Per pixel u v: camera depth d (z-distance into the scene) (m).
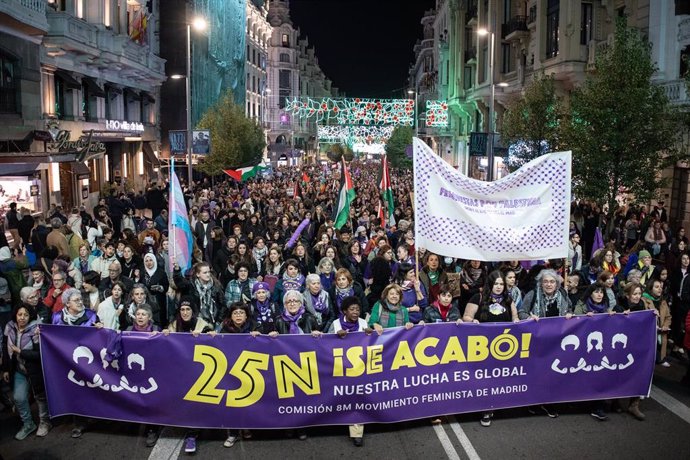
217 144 35.03
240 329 7.17
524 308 8.10
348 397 7.07
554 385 7.61
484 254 7.84
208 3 45.81
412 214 18.95
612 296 8.16
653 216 17.52
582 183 17.39
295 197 23.70
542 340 7.52
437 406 7.32
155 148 40.62
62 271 8.84
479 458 6.78
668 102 17.41
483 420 7.56
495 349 7.41
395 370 7.16
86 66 28.11
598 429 7.53
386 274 10.35
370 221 17.23
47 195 23.53
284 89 94.94
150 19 39.25
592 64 25.42
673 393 8.77
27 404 7.25
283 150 75.38
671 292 10.61
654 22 22.27
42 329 7.05
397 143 60.88
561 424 7.65
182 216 9.10
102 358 7.04
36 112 22.17
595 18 27.19
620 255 13.98
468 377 7.38
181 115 41.62
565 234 7.93
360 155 109.12
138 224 19.19
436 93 69.62
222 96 44.72
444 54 61.94
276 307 8.00
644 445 7.12
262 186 32.28
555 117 21.94
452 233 7.83
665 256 13.98
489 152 23.84
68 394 7.10
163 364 6.98
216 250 13.60
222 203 22.89
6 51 19.92
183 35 41.31
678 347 10.42
